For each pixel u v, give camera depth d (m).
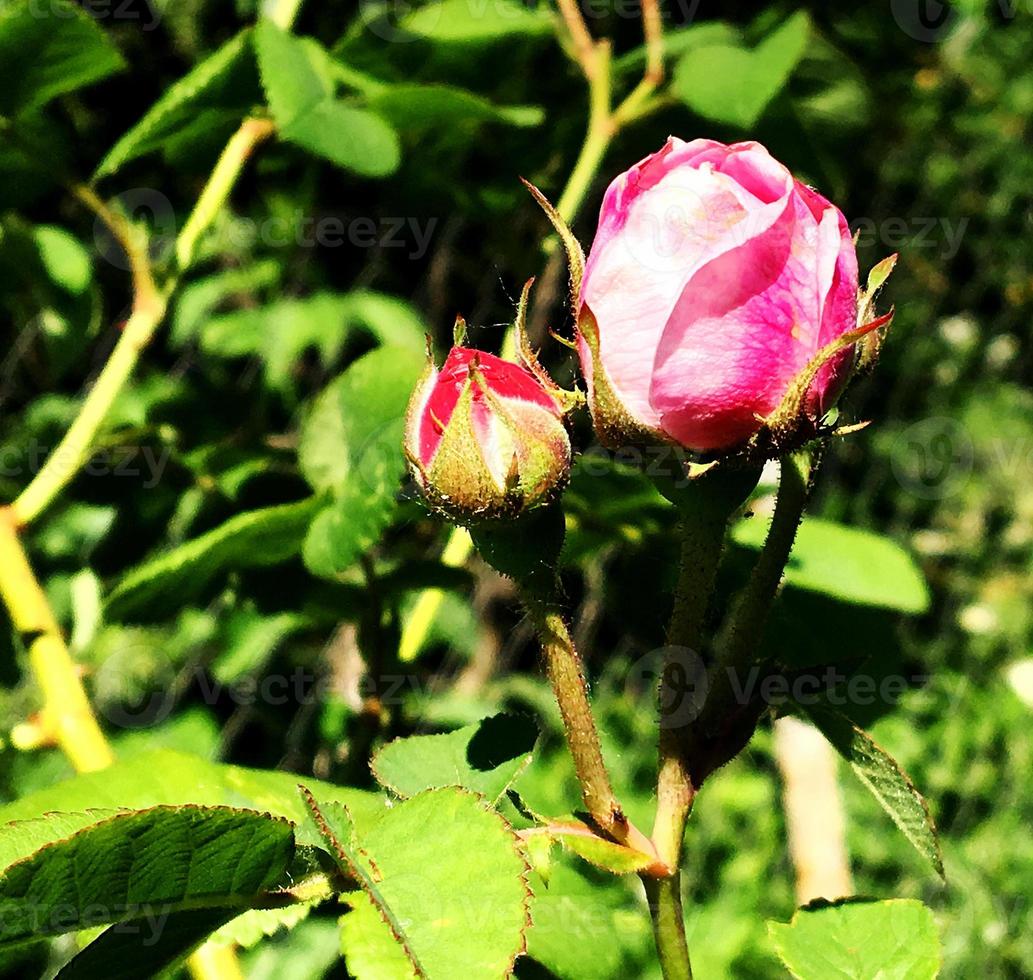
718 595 0.38
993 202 1.43
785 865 0.91
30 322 0.56
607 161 0.54
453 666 0.90
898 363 1.42
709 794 0.96
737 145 0.27
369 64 0.46
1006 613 1.23
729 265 0.26
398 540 0.51
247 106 0.43
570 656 0.28
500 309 0.88
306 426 0.39
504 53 0.47
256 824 0.26
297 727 0.51
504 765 0.30
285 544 0.39
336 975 0.38
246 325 0.81
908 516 1.35
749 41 0.53
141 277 0.42
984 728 1.07
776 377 0.27
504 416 0.27
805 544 0.38
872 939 0.29
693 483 0.28
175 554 0.37
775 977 0.82
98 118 0.60
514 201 0.54
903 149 1.21
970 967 0.85
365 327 0.84
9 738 0.39
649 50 0.50
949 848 0.93
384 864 0.26
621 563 0.40
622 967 0.36
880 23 0.73
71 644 0.43
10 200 0.42
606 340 0.27
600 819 0.28
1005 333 1.50
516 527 0.27
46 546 0.47
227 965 0.34
